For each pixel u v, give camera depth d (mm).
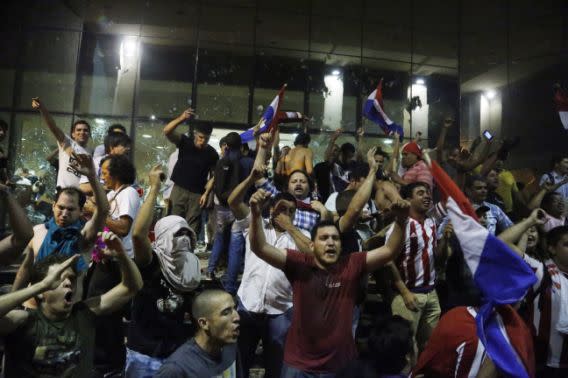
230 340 2996
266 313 4125
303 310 3367
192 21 11250
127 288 2918
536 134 11914
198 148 6598
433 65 12344
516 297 2902
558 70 11984
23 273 3287
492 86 12414
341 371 2951
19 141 10453
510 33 12523
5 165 5875
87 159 3236
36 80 10633
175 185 6527
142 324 3531
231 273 5480
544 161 11742
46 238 3410
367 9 12141
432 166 3264
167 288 3607
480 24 12586
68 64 10734
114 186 4215
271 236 4289
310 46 11758
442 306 4648
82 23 10852
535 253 4555
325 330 3311
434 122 12164
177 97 11039
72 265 2779
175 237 3656
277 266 3426
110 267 3510
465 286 4312
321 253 3385
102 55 10867
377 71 12047
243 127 11250
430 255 4523
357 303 3836
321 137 11555
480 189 5570
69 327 2754
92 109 10719
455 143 12125
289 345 3434
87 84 10750
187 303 3658
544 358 4066
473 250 3043
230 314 3010
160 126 10898
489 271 2998
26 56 10664
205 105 11133
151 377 3479
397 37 12242
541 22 12305
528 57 12312
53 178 10242
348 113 11773
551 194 5750
